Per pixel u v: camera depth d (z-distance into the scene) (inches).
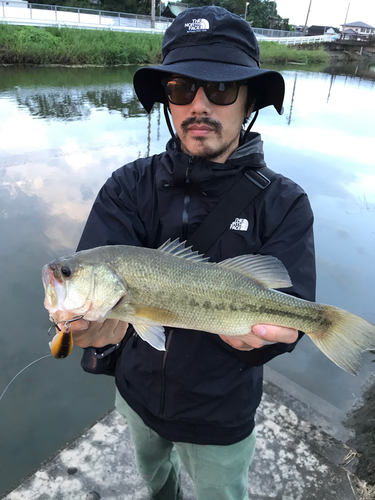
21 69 290.8
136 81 29.7
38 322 66.4
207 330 23.9
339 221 102.8
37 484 37.0
